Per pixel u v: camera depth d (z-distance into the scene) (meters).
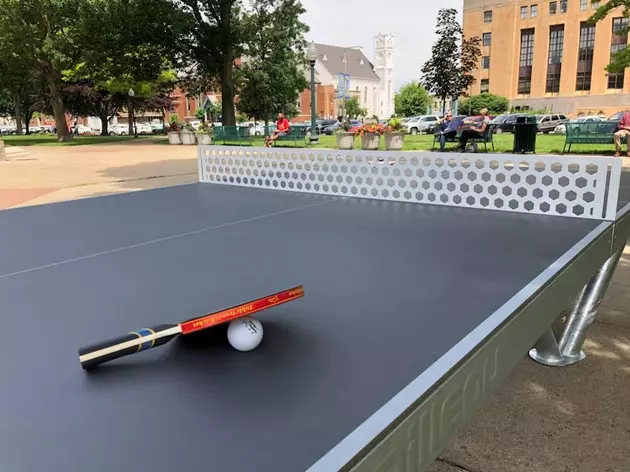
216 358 1.45
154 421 1.15
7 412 1.22
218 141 20.84
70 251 3.07
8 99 53.75
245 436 1.08
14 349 1.62
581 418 2.45
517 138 12.05
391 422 1.10
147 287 2.26
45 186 9.47
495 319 1.68
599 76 49.50
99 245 3.22
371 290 2.10
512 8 53.91
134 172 11.84
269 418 1.14
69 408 1.23
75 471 0.99
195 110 76.62
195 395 1.26
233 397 1.24
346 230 3.45
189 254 2.88
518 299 1.88
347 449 1.01
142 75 26.14
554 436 2.32
